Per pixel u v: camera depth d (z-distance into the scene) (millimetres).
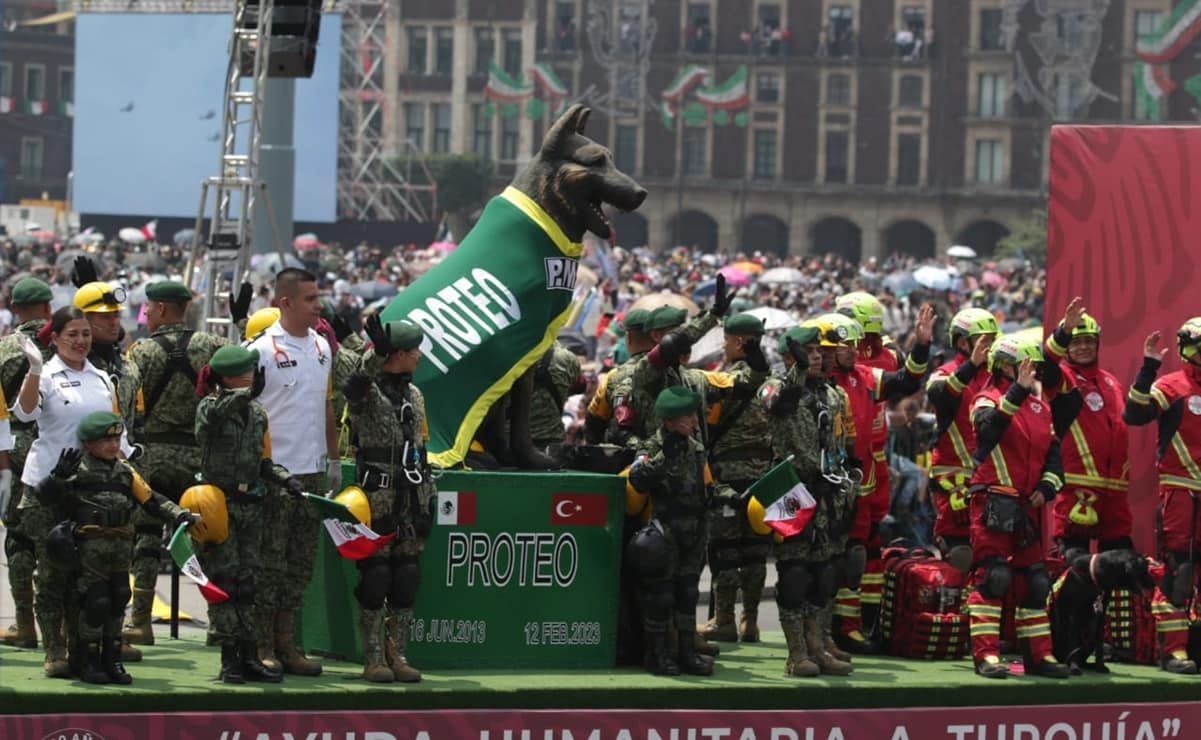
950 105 121625
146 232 73250
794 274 65312
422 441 12516
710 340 28781
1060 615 14117
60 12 134500
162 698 11500
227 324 21266
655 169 124062
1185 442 14031
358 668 12953
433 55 123000
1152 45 115938
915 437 23531
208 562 12164
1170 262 15438
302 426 12867
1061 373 14352
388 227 86312
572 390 15938
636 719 12258
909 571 14570
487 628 13148
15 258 68188
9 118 130000
